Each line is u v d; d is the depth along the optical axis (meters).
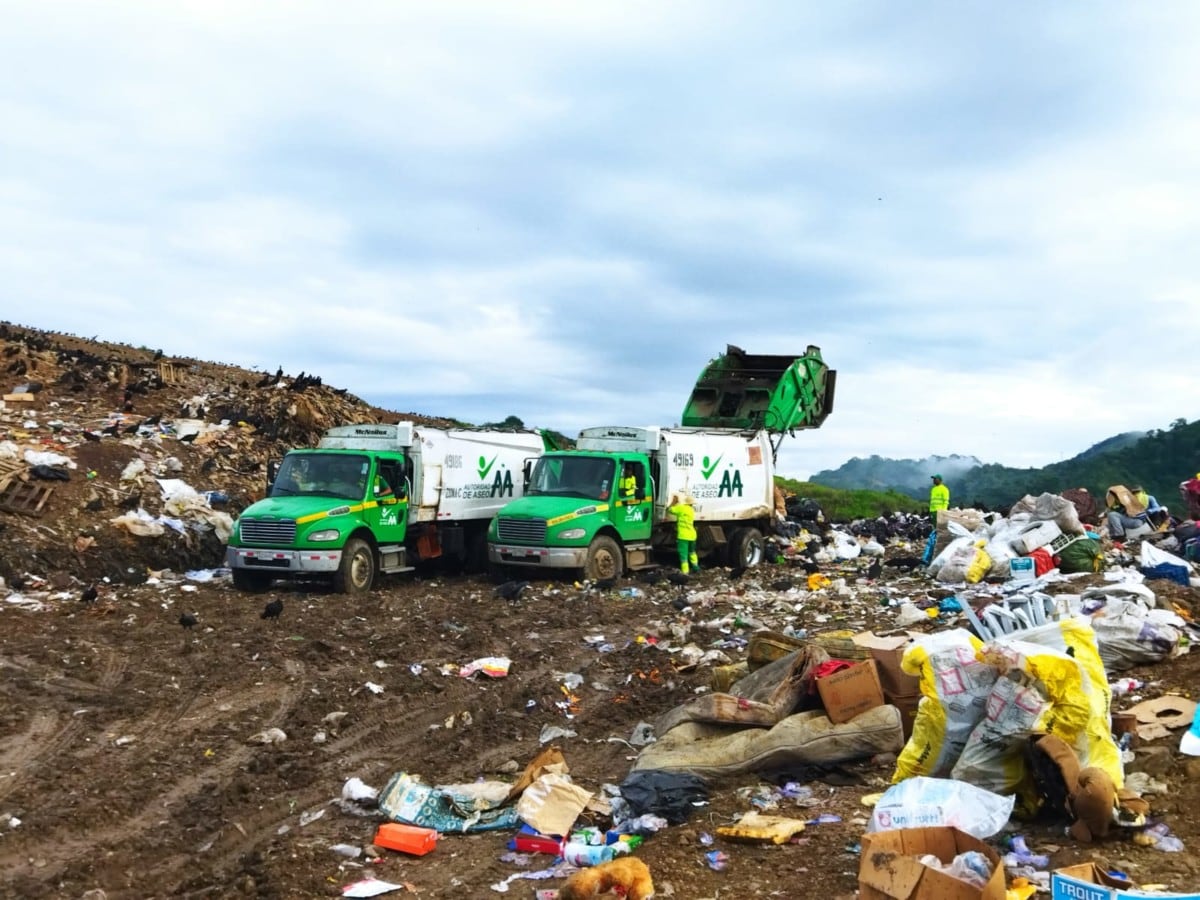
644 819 7.02
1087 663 6.81
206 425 23.62
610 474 18.98
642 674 11.73
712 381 24.94
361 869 6.59
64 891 6.29
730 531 21.73
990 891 4.75
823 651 8.63
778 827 6.55
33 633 13.03
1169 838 5.94
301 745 9.29
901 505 39.44
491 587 18.30
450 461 19.86
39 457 19.33
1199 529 17.09
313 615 14.87
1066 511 15.73
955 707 6.76
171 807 7.77
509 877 6.40
